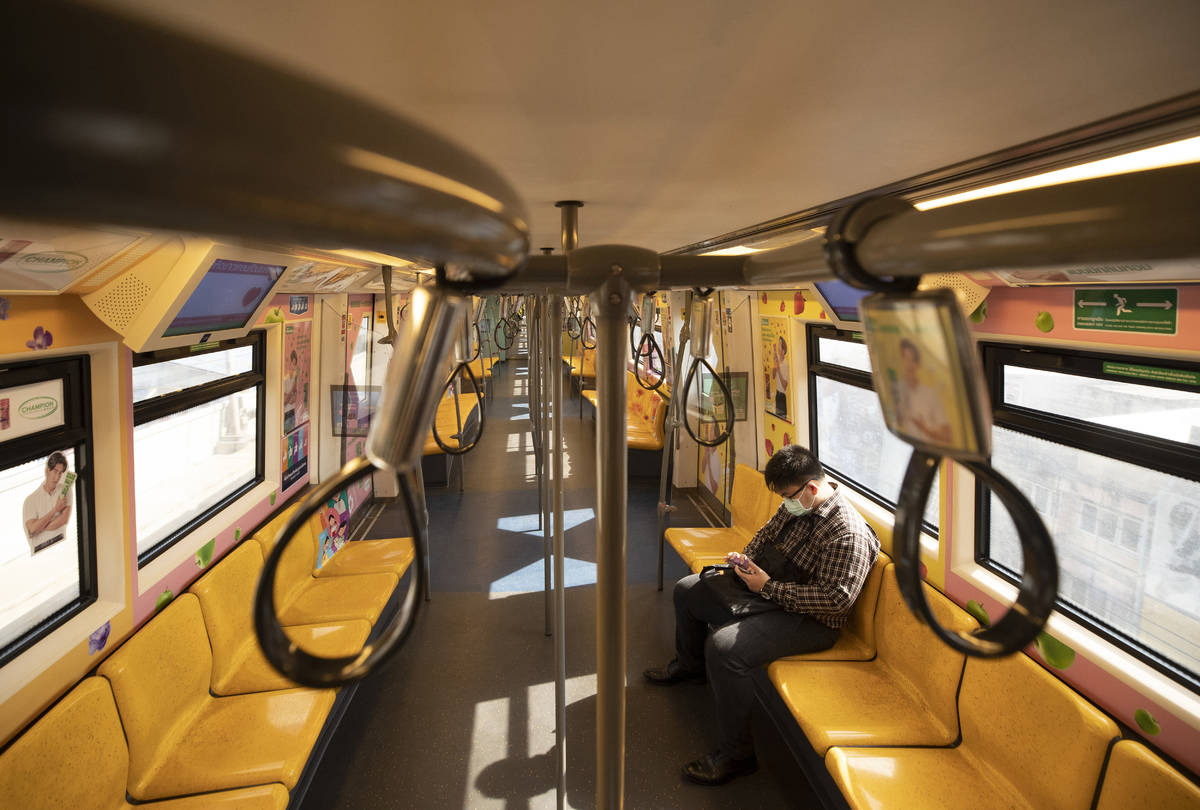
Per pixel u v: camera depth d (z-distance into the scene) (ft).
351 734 11.15
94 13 0.47
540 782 10.07
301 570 13.08
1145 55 1.80
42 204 0.50
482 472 27.12
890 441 12.71
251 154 0.59
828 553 10.54
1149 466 7.29
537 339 16.96
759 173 3.58
